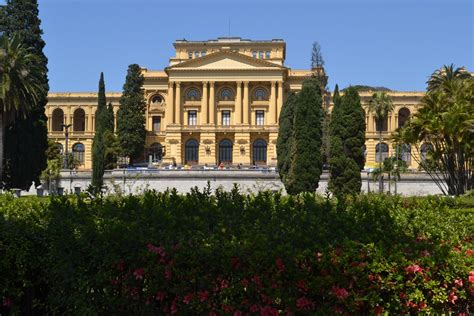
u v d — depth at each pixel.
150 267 8.66
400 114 120.44
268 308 8.28
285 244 8.62
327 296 8.23
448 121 49.06
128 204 11.31
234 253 8.43
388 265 8.28
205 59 111.06
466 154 51.47
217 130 109.69
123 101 98.19
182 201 11.74
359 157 53.50
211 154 109.38
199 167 91.06
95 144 73.88
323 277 8.23
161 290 8.69
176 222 9.73
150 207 10.98
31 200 19.06
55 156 90.44
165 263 8.67
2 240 9.70
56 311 9.53
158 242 8.90
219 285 8.50
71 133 116.44
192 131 109.88
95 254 8.95
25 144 61.06
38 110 63.31
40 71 57.81
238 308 8.39
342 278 8.23
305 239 8.70
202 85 111.75
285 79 114.44
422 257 8.43
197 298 8.46
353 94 53.97
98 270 9.03
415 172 73.31
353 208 11.87
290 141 70.50
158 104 117.25
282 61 119.81
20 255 9.54
